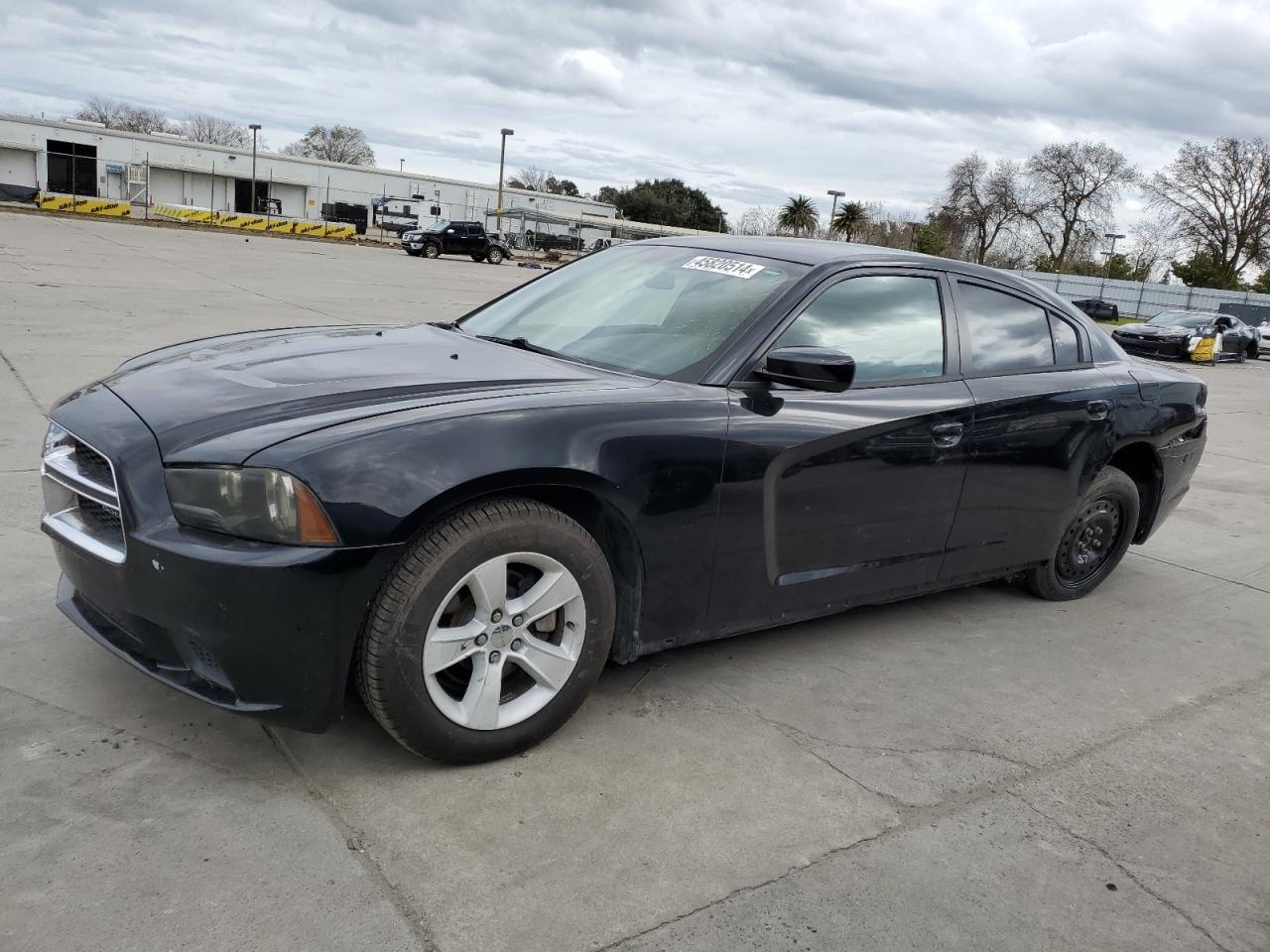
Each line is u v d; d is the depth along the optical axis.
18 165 59.56
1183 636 4.16
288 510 2.22
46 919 1.92
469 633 2.50
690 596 2.95
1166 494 4.59
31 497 4.54
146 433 2.44
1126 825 2.65
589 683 2.76
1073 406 3.90
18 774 2.39
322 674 2.31
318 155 104.31
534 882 2.18
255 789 2.42
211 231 40.22
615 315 3.40
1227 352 23.83
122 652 2.50
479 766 2.62
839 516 3.22
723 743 2.87
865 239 73.44
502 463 2.43
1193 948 2.19
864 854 2.40
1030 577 4.31
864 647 3.70
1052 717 3.26
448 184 74.88
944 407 3.42
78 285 13.98
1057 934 2.19
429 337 3.45
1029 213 66.44
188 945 1.89
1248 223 59.28
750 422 2.93
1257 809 2.80
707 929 2.08
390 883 2.13
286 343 3.25
